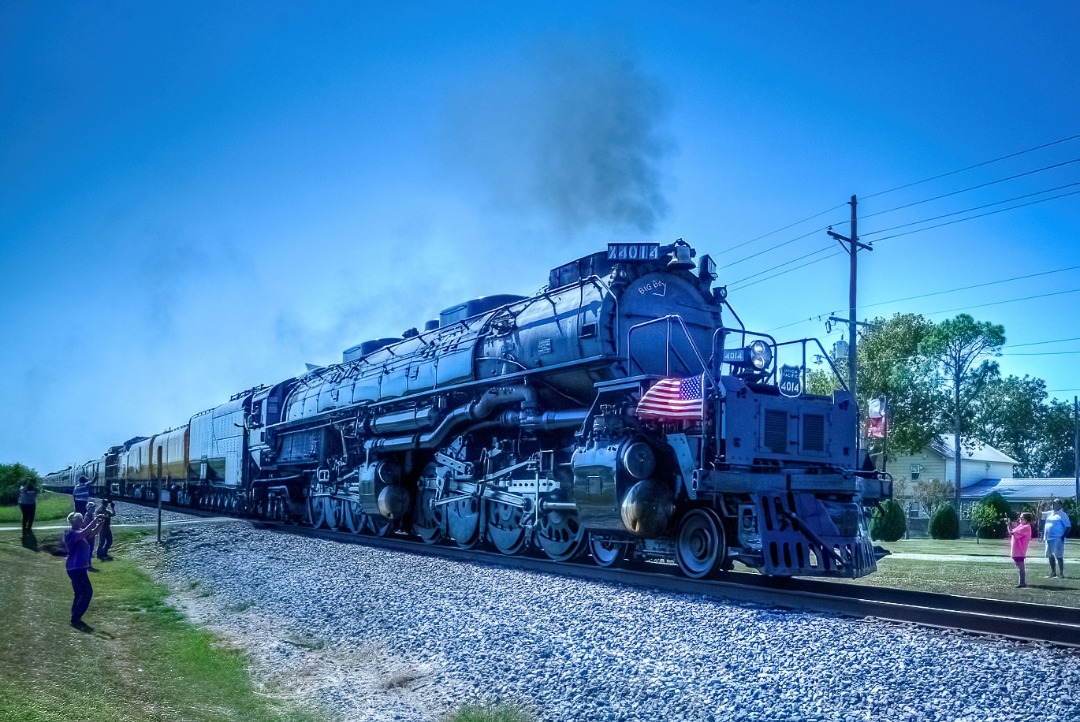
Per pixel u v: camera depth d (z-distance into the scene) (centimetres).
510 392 1567
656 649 841
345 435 2295
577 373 1427
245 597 1367
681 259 1443
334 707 794
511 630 964
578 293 1468
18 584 1435
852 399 1289
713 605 986
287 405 2880
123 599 1420
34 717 688
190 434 3941
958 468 4969
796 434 1218
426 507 1888
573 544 1444
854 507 1194
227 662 976
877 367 4819
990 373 5378
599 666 811
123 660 980
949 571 1608
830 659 761
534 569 1370
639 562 1445
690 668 779
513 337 1600
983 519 3188
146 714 759
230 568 1673
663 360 1407
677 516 1262
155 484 4600
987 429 7475
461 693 799
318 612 1185
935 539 3244
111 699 793
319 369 2800
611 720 684
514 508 1560
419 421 1873
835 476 1216
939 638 800
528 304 1633
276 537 2167
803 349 1274
